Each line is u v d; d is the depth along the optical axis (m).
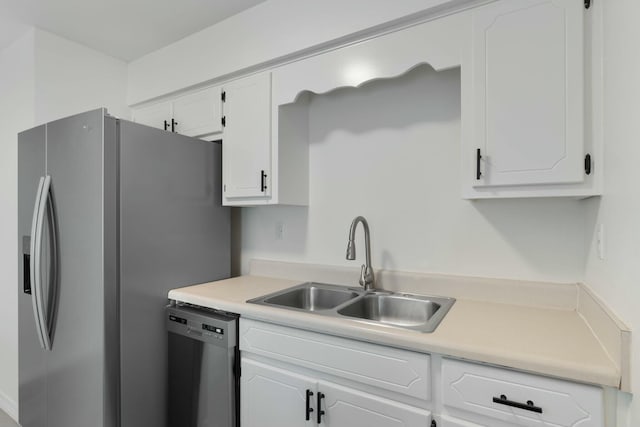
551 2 1.17
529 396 0.96
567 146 1.14
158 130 1.78
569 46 1.14
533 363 0.95
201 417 1.63
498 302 1.53
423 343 1.10
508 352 0.98
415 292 1.71
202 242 2.03
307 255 2.11
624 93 0.90
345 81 1.65
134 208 1.66
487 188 1.28
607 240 1.04
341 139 1.98
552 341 1.06
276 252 2.23
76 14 2.01
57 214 1.73
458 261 1.64
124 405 1.59
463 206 1.63
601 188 1.10
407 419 1.14
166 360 1.77
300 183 2.02
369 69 1.58
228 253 2.21
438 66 1.40
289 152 1.94
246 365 1.52
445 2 1.35
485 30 1.28
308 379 1.35
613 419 0.88
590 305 1.19
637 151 0.81
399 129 1.80
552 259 1.45
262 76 1.90
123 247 1.61
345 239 1.97
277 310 1.44
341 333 1.26
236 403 1.56
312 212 2.08
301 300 1.89
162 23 2.10
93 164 1.57
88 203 1.58
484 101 1.28
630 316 0.85
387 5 1.48
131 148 1.65
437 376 1.11
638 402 0.80
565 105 1.15
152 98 2.45
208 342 1.61
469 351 1.03
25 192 1.94
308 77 1.76
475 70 1.30
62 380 1.70
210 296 1.69
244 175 1.97
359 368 1.23
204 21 2.08
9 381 2.32
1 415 2.29
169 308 1.78
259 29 1.90
